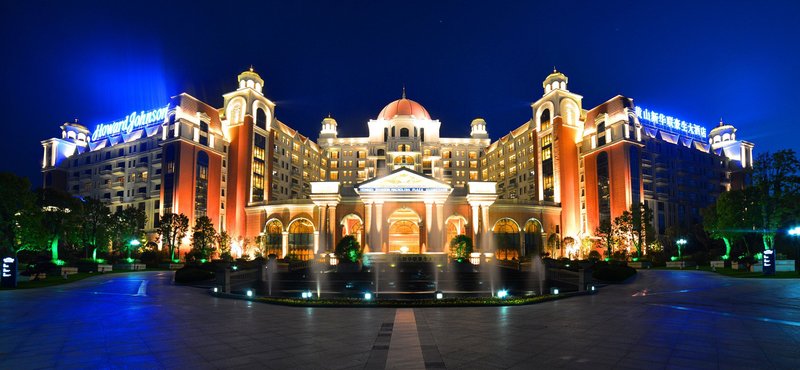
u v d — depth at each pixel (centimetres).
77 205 6469
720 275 4775
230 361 1176
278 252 8100
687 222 9475
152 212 8600
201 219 7375
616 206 8331
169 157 8275
